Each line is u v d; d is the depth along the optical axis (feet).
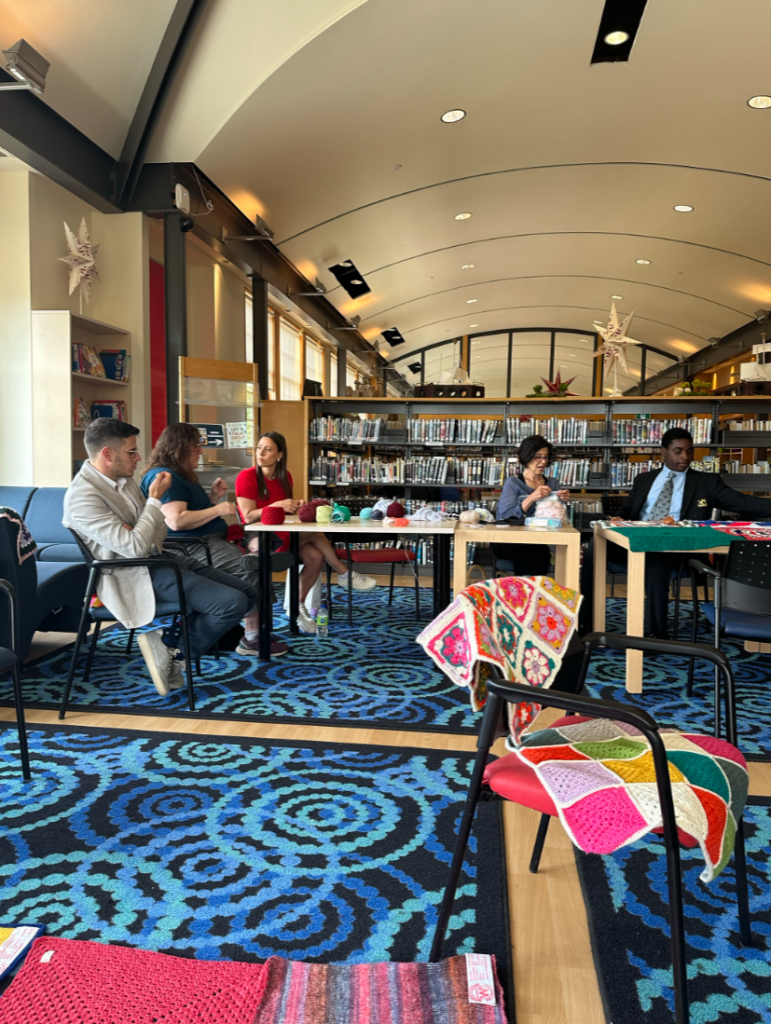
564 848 5.94
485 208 28.48
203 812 6.41
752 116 20.27
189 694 9.11
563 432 21.57
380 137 20.56
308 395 22.39
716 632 8.47
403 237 30.22
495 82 18.35
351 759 7.63
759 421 22.13
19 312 16.52
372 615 15.47
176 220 18.67
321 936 4.63
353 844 5.86
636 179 25.68
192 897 5.09
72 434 16.44
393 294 39.52
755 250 31.63
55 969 4.20
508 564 14.84
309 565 13.57
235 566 11.46
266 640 11.53
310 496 22.17
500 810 6.55
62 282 17.76
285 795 6.76
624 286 42.09
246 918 4.83
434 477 21.85
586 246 34.65
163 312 21.86
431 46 16.40
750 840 5.98
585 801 3.90
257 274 25.64
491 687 4.07
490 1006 3.93
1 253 16.52
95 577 8.82
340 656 11.90
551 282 42.27
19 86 13.09
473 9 15.25
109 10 14.11
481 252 35.09
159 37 15.49
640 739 4.75
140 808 6.47
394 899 5.06
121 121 17.24
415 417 24.44
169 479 9.71
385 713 9.10
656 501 13.89
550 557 14.17
